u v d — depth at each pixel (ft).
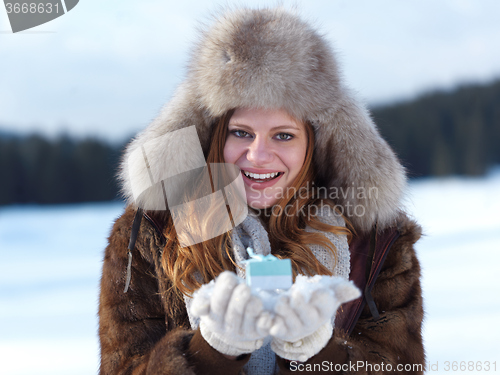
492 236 21.39
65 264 18.95
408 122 48.70
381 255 4.20
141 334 3.78
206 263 3.88
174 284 3.76
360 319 4.18
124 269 3.96
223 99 3.82
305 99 3.83
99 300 4.11
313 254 4.06
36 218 30.94
